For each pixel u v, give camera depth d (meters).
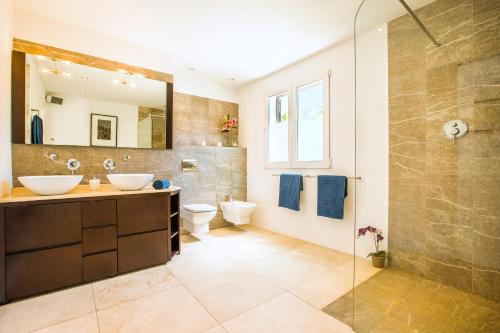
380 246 2.43
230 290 1.91
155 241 2.36
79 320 1.54
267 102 3.67
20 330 1.44
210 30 2.49
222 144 3.99
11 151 2.14
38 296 1.81
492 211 1.80
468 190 1.91
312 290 1.92
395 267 2.31
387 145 2.36
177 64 3.30
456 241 1.96
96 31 2.54
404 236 2.25
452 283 1.97
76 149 2.45
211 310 1.65
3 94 1.94
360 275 2.18
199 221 3.00
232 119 3.91
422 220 2.14
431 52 2.08
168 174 2.98
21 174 2.20
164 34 2.58
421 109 2.14
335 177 2.66
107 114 2.61
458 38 1.94
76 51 2.45
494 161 1.79
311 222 3.05
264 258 2.56
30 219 1.79
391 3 2.07
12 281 1.72
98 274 2.05
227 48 2.86
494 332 1.46
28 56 2.24
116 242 2.15
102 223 2.08
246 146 4.07
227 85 4.07
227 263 2.43
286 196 3.18
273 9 2.15
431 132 2.09
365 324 1.52
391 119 2.33
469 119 1.90
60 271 1.90
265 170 3.71
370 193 2.49
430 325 1.52
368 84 2.49
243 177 4.02
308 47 2.82
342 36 2.60
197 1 2.05
